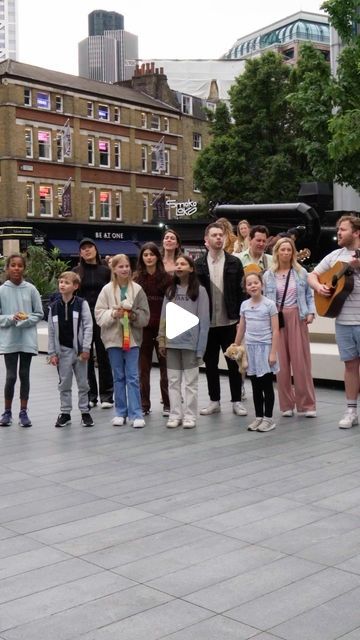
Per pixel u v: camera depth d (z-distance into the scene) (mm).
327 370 10297
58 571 4113
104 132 47969
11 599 3762
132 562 4223
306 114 20656
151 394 10336
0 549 4480
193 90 63812
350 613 3523
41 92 44000
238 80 38875
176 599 3717
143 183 50656
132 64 63531
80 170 46188
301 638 3291
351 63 19203
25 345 8297
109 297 8023
